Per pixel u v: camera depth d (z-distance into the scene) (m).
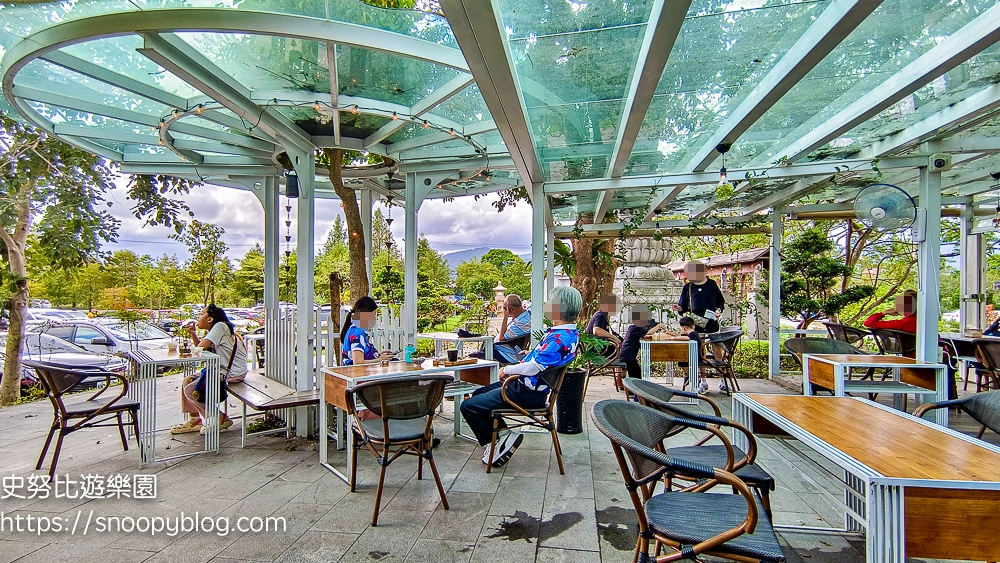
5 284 6.05
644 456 1.55
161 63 2.64
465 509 2.71
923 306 4.08
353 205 5.63
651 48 2.19
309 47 2.86
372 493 2.93
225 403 4.86
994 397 2.47
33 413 5.36
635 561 1.90
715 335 5.64
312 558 2.21
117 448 3.88
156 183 6.26
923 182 4.12
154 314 13.20
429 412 2.72
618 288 9.01
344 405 3.11
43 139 5.59
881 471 1.60
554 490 2.96
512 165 5.28
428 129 4.38
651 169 5.00
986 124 3.68
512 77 2.42
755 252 10.52
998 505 1.49
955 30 2.32
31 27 2.49
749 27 2.30
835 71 2.76
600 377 7.09
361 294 5.73
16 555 2.25
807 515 2.61
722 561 2.14
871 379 4.59
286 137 3.92
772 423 2.38
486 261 25.14
